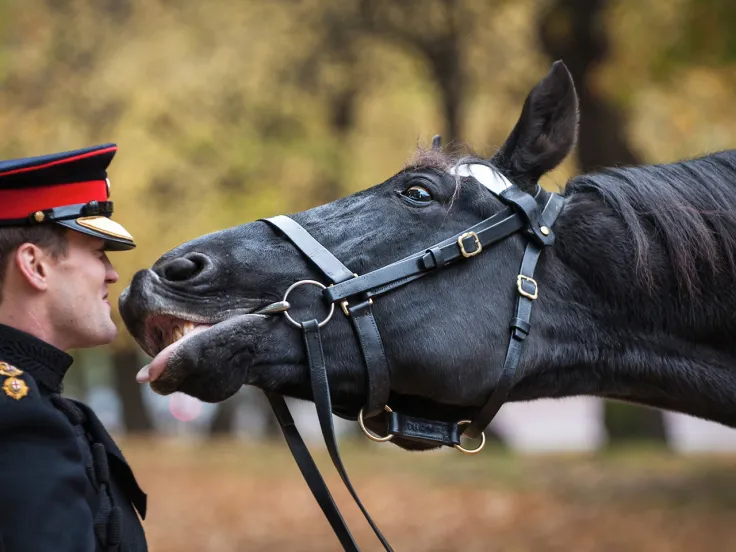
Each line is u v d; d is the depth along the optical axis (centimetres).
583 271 383
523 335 369
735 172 402
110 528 294
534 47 1456
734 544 1008
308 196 1630
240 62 1547
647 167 407
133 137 1505
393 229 371
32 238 299
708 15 1012
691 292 378
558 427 3391
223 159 1550
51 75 1549
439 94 1603
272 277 356
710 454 1755
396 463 1842
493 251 376
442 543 1121
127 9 1577
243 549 1136
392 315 360
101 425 316
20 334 294
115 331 312
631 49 1223
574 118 388
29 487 269
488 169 385
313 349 350
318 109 1628
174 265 348
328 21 1534
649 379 385
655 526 1116
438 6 1463
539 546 1075
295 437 358
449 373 361
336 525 349
